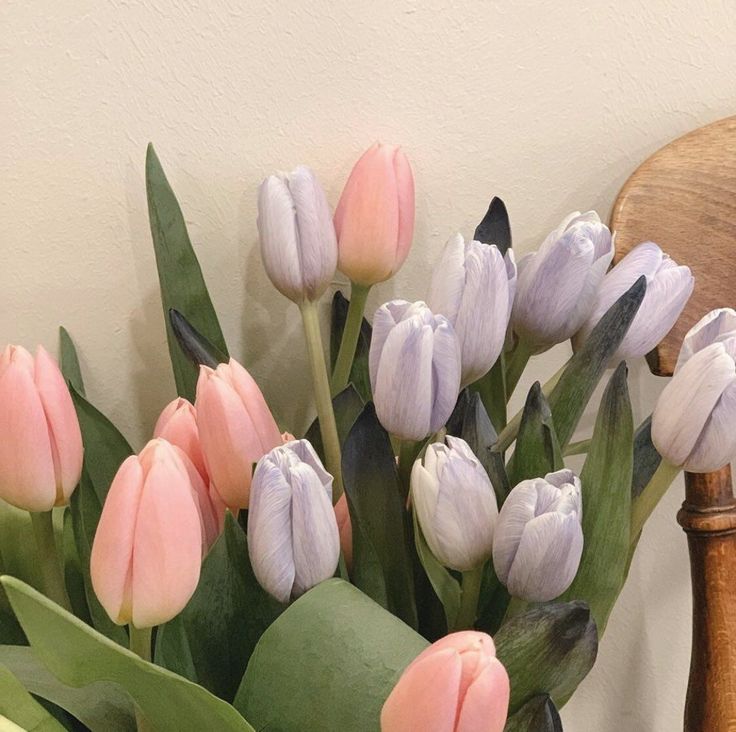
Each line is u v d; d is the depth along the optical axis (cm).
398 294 71
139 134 66
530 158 71
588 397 60
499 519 54
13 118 64
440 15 67
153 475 48
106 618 60
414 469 56
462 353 59
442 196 70
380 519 59
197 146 66
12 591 46
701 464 57
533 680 53
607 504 57
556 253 60
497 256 58
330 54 66
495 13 68
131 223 67
